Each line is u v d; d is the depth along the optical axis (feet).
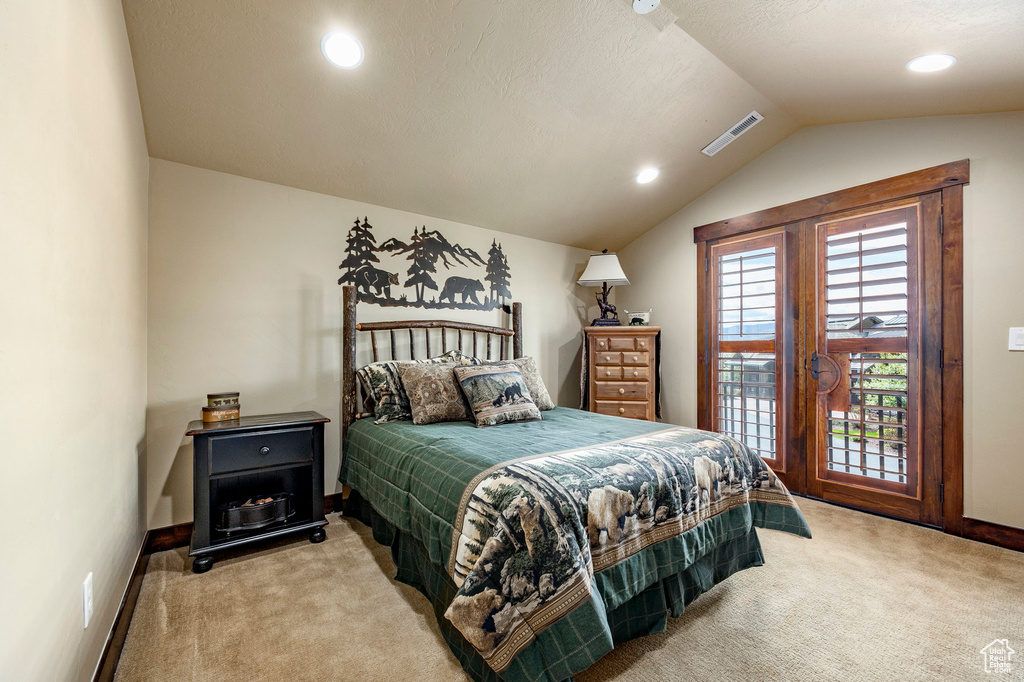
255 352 8.94
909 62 6.82
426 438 7.08
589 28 6.81
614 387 12.68
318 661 4.94
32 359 2.82
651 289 13.88
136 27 5.85
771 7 6.17
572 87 7.97
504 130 8.77
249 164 8.59
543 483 4.65
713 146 10.32
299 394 9.43
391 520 6.53
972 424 8.03
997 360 7.78
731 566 6.40
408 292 10.94
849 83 7.89
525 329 13.33
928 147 8.59
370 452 7.99
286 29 6.18
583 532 4.41
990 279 7.86
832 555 7.40
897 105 8.35
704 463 6.05
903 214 8.91
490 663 3.83
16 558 2.59
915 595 6.17
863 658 4.92
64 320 3.41
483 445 6.40
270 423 7.69
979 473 7.95
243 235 8.86
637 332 12.54
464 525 4.79
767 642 5.20
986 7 5.32
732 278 11.84
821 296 10.09
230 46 6.31
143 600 6.15
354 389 9.69
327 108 7.61
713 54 7.59
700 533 5.69
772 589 6.35
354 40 6.46
